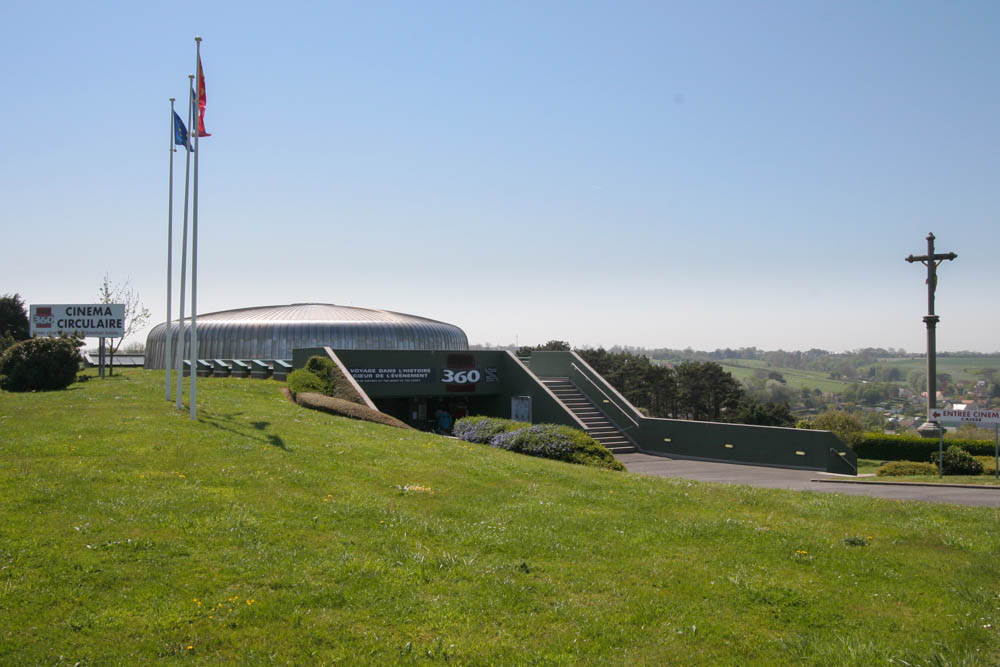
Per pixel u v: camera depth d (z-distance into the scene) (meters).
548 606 9.43
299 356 35.75
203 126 21.59
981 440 34.03
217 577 9.67
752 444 29.66
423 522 12.70
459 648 8.21
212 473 14.98
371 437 21.17
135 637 8.12
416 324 52.75
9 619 8.24
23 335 58.91
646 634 8.73
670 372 80.50
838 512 14.89
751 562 11.34
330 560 10.52
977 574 10.78
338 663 7.82
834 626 9.02
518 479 17.19
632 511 14.50
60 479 13.53
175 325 49.41
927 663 7.90
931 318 35.78
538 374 41.97
